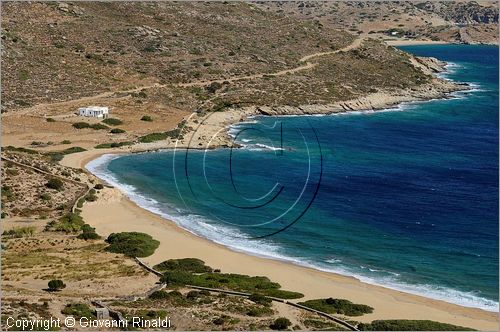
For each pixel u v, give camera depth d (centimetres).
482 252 10081
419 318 7788
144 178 13425
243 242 10269
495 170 14500
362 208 11862
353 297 8388
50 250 9512
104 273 8650
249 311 7481
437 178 13812
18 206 11056
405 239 10550
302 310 7706
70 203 11494
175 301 7694
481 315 8056
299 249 10062
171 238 10288
